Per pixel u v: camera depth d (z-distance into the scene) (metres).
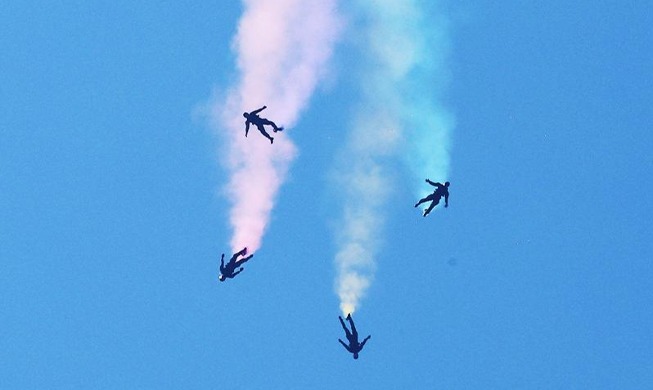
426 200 85.56
